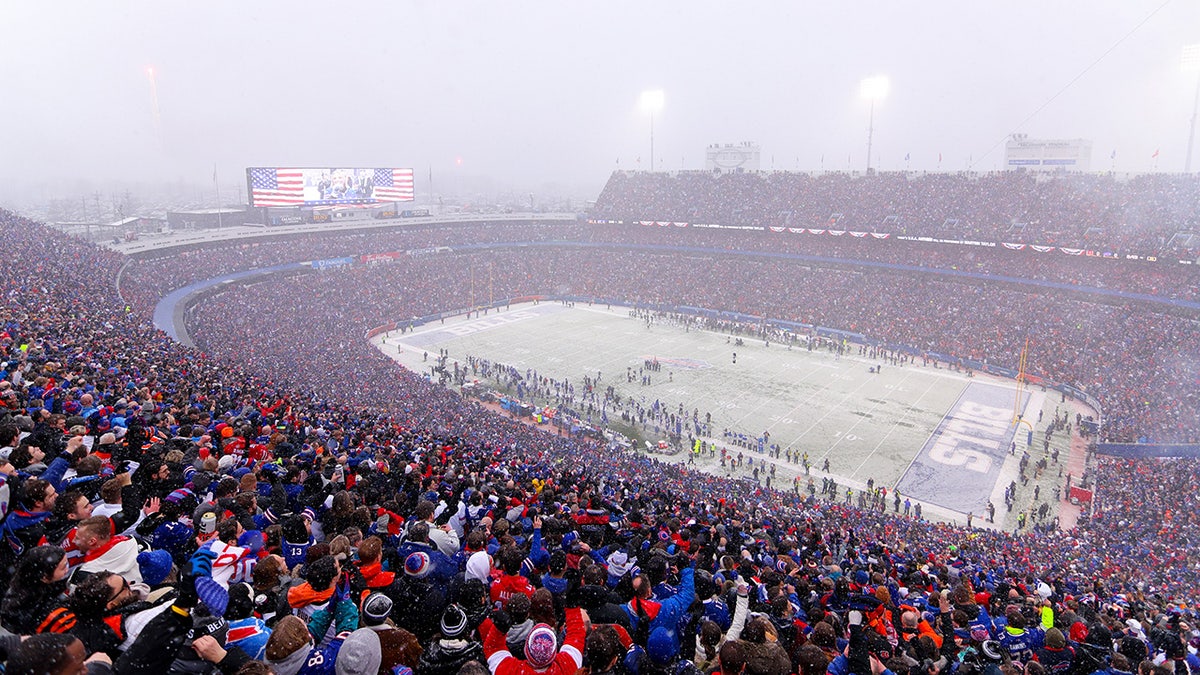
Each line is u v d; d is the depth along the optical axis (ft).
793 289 329.52
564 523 52.60
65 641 15.67
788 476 166.61
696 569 41.81
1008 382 239.30
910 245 326.44
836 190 374.02
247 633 22.56
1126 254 260.62
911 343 273.75
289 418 83.76
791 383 234.79
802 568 60.18
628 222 411.75
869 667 28.09
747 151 506.07
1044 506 144.87
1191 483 142.51
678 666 24.26
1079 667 34.19
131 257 265.95
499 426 173.17
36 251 187.93
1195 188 283.79
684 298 346.95
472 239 408.87
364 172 373.61
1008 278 286.66
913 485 161.99
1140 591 82.17
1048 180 322.14
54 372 70.08
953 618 44.27
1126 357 228.43
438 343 281.74
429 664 22.91
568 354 267.39
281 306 276.21
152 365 97.40
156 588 26.25
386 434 95.86
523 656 24.63
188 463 44.65
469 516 51.01
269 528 35.55
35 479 28.37
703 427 195.52
